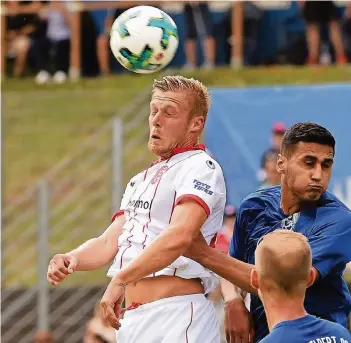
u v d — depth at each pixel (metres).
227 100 35.62
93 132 48.09
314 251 15.24
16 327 34.84
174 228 14.72
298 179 15.44
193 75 49.19
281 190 15.99
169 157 15.80
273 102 35.47
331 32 50.16
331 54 50.72
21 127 49.31
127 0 51.56
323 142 15.41
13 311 34.97
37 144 47.91
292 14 51.56
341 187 34.28
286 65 50.72
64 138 48.03
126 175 40.72
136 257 14.61
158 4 50.38
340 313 15.71
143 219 15.57
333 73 48.41
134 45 16.53
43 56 54.03
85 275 37.31
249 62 51.69
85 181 43.38
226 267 15.03
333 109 35.12
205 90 15.88
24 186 44.66
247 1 51.53
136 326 15.54
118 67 54.00
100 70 53.75
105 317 14.33
